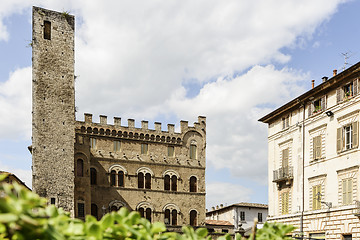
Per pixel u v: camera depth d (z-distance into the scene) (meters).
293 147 46.97
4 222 3.26
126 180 67.50
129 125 69.69
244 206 86.62
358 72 37.50
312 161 43.38
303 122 45.50
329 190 40.34
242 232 20.59
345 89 39.94
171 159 71.81
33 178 54.69
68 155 57.44
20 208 3.36
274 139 51.28
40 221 3.62
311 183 43.12
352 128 38.16
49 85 58.28
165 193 69.81
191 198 71.62
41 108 57.19
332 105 41.34
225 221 81.62
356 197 36.62
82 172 61.00
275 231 5.77
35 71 57.75
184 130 73.81
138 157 69.25
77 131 65.50
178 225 67.88
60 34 60.44
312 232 41.88
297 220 44.38
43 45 59.00
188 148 73.50
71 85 59.69
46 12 60.09
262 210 88.38
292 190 46.25
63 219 4.27
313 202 42.47
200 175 73.38
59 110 58.22
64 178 56.50
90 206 60.25
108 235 4.38
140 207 67.44
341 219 37.84
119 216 4.52
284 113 49.56
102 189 65.19
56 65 59.28
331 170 40.31
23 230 3.45
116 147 68.12
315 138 43.34
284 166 48.34
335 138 40.31
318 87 42.78
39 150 55.84
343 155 38.91
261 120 54.19
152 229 4.67
